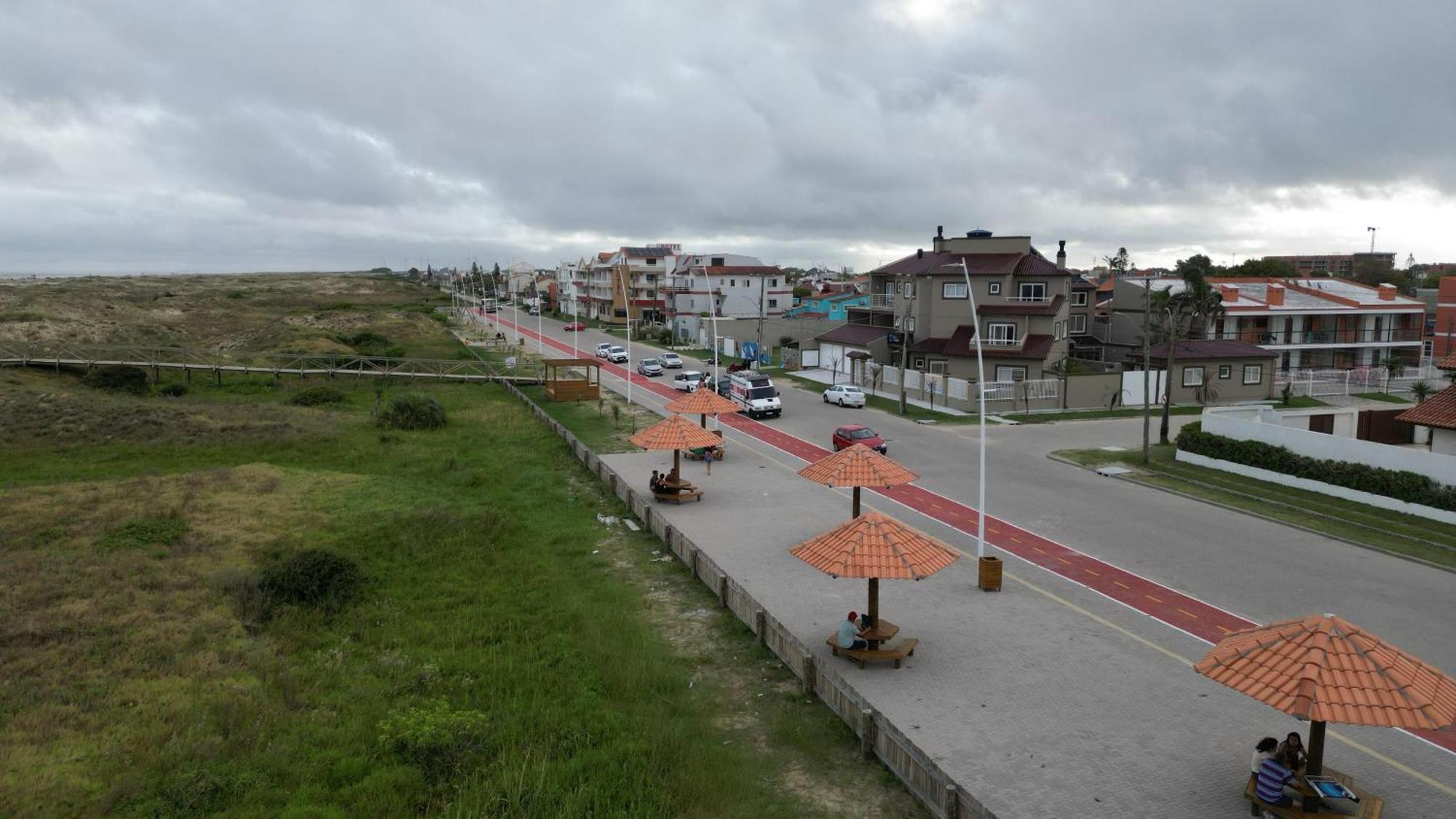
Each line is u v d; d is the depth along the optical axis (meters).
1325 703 11.23
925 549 17.66
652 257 131.50
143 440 36.97
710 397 37.53
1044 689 16.36
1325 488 31.59
